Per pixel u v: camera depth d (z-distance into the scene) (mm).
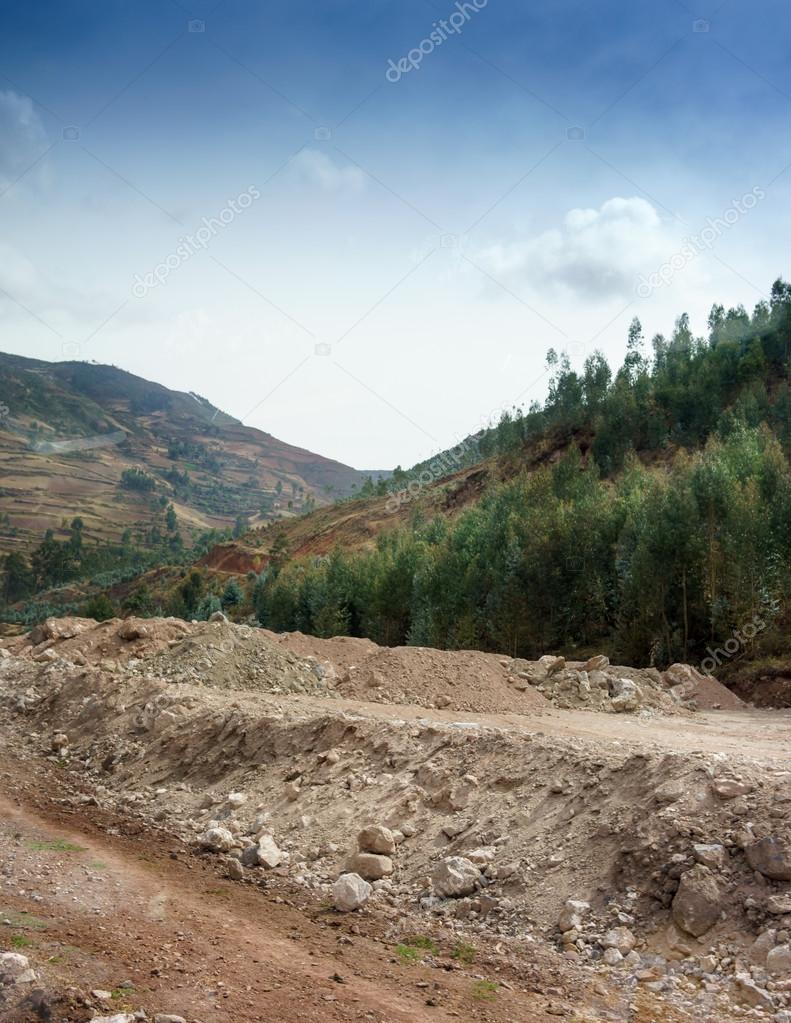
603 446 107125
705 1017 7246
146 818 14680
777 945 7789
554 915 9297
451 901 10070
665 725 20703
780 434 78875
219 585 149500
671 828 9359
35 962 7680
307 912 10148
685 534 39375
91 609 111375
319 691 24016
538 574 46844
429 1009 7383
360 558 82250
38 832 13250
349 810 12883
